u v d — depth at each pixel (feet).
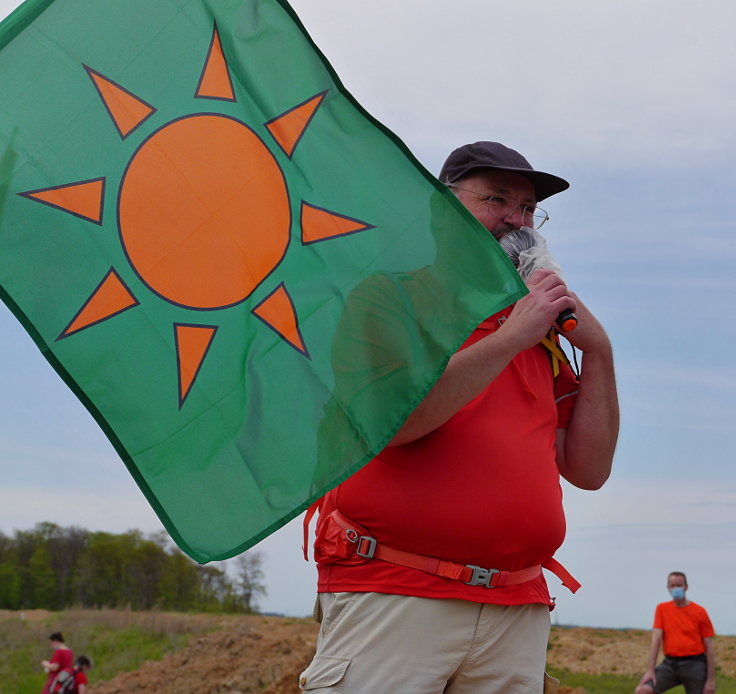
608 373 11.95
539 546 10.39
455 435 10.30
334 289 9.87
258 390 9.56
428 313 9.89
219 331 9.67
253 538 9.21
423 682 9.93
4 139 9.68
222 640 118.11
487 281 10.04
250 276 9.82
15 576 214.07
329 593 10.61
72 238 9.61
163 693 94.17
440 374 9.71
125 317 9.57
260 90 10.20
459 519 10.02
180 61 10.14
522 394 10.89
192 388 9.50
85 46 10.02
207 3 10.30
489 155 12.17
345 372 9.65
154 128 9.96
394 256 10.02
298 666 95.50
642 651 112.16
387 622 10.04
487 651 10.19
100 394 9.40
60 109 9.86
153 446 9.37
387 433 9.54
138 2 10.19
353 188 10.13
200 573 214.90
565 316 10.78
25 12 9.98
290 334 9.73
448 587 10.07
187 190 9.89
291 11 10.34
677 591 41.45
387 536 10.18
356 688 9.99
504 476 10.25
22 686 110.32
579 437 12.03
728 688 82.23
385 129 10.25
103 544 219.20
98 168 9.79
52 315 9.46
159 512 9.25
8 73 9.84
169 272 9.72
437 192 10.19
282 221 9.98
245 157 10.05
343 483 10.52
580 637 129.18
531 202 12.39
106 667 116.78
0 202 9.56
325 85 10.32
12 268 9.46
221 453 9.41
